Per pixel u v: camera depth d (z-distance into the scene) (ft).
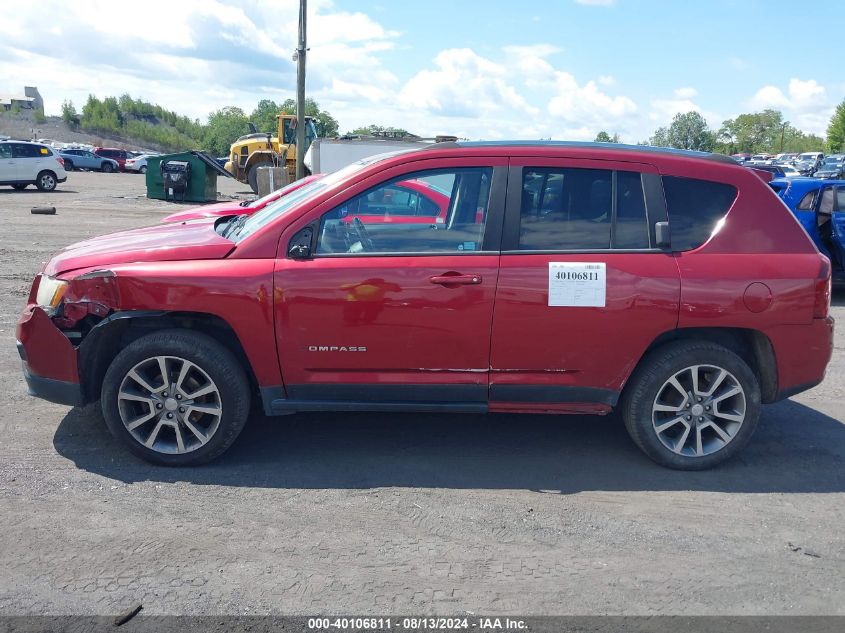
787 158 224.53
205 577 10.92
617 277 14.30
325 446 15.92
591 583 11.07
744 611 10.48
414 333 14.26
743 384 14.84
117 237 16.71
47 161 94.12
